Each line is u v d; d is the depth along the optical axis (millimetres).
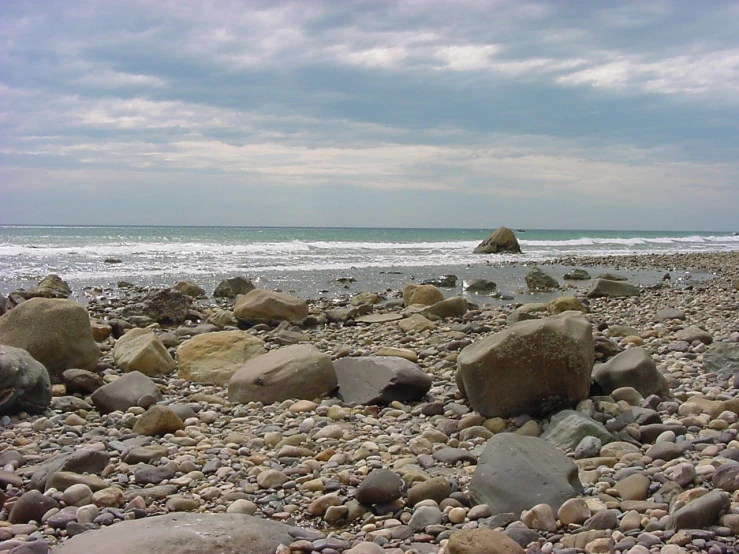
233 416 7176
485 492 4590
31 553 3652
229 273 25828
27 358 7160
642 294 19078
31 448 5887
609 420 6316
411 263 32469
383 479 4691
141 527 3941
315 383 7668
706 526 3936
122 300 17172
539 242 65875
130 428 6738
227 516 4180
